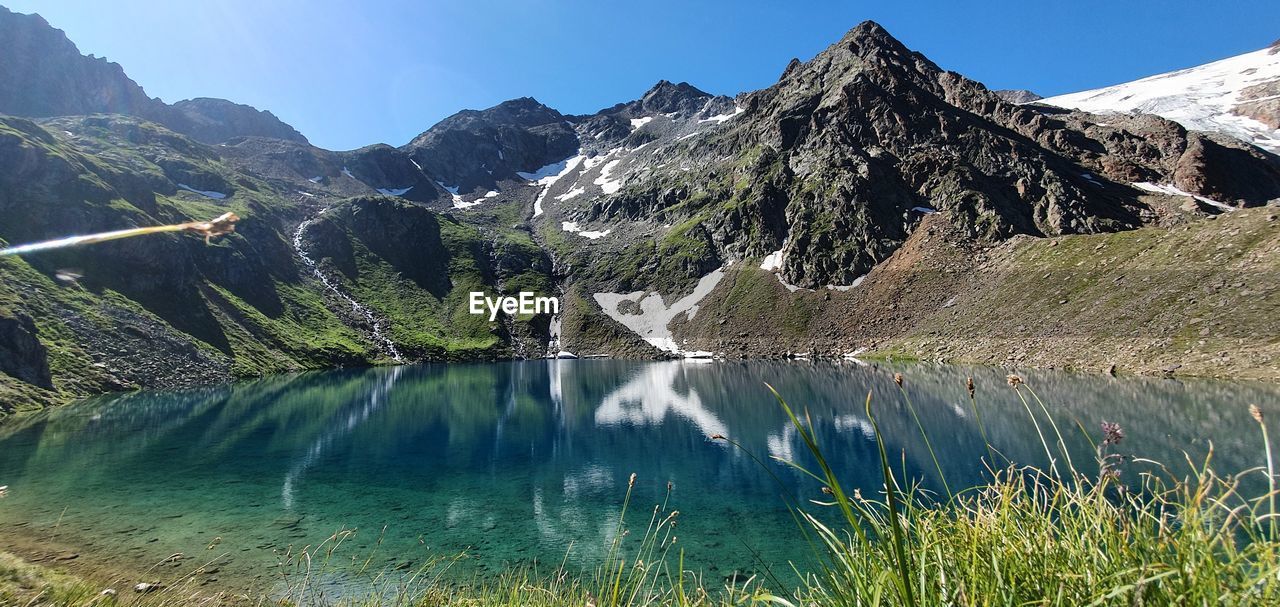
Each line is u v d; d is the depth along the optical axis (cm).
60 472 2914
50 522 2119
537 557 1795
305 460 3272
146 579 1603
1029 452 2798
